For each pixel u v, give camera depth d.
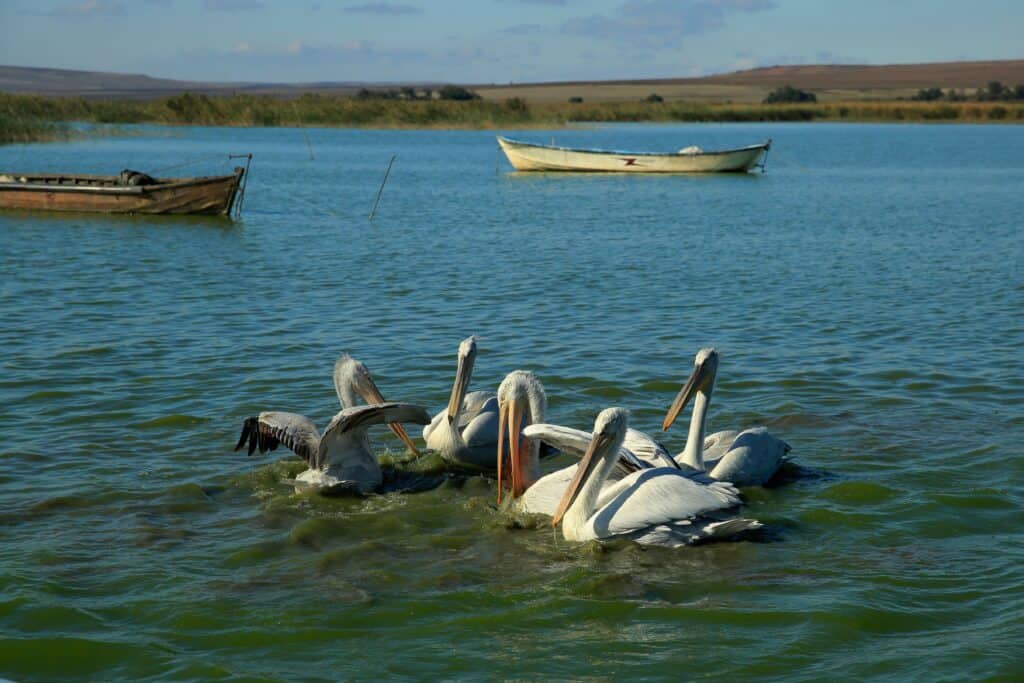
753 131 118.19
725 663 6.53
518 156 53.78
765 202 39.66
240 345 14.84
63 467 9.98
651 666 6.51
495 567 8.07
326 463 9.78
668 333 16.05
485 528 8.95
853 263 23.66
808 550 8.34
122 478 9.77
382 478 10.15
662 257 24.67
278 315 17.11
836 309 18.05
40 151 60.38
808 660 6.55
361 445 10.00
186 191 31.38
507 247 26.38
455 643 6.81
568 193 43.47
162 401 12.14
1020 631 6.83
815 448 10.75
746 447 9.91
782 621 7.08
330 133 93.94
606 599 7.45
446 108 95.00
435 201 39.25
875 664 6.48
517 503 9.42
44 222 29.81
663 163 53.84
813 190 45.38
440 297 19.03
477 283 20.67
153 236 27.34
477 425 10.71
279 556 8.20
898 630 6.95
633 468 9.25
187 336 15.37
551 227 31.08
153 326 16.06
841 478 9.91
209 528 8.73
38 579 7.60
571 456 11.27
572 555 8.33
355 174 51.50
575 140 87.19
